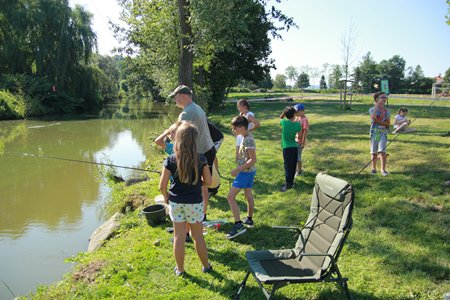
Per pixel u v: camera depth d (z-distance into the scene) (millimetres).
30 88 34594
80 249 6672
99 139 20719
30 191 10586
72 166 13695
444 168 7902
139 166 13211
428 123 15602
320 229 4008
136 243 5402
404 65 78062
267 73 38688
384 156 7660
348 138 12609
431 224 5312
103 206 9086
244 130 5250
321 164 9000
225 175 8844
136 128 25672
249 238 5309
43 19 34781
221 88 32438
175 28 18594
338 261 4520
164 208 6043
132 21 21062
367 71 62531
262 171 8820
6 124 28531
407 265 4336
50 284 5176
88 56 39156
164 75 21625
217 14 14727
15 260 6266
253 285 4098
